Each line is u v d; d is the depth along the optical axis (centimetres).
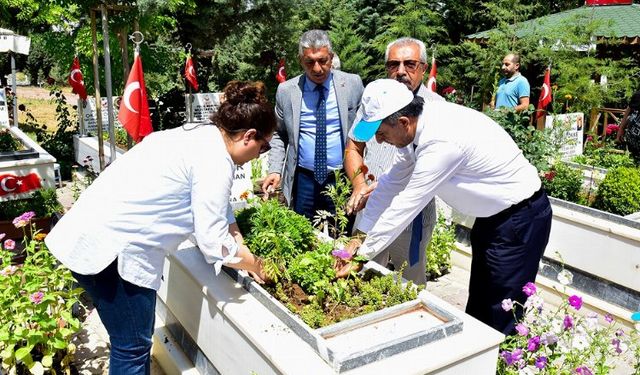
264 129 220
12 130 818
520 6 1285
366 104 245
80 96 921
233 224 266
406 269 340
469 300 305
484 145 255
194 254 290
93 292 232
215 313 247
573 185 480
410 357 198
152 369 315
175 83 1289
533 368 251
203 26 1230
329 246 271
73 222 228
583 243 402
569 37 1106
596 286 399
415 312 229
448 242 476
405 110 242
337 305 238
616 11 1173
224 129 219
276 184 371
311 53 363
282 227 280
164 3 827
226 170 218
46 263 319
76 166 902
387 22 1494
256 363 216
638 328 250
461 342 209
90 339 357
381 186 287
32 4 1088
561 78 1065
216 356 253
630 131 611
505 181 264
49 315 303
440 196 285
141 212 220
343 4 1535
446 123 248
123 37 772
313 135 394
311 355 198
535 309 248
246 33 1361
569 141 570
